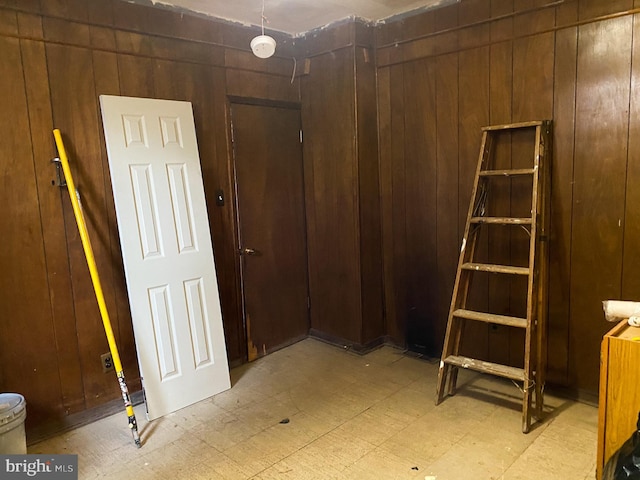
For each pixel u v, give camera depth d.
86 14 2.62
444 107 3.20
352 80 3.42
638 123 2.44
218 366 3.07
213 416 2.77
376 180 3.64
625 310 1.90
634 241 2.52
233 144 3.38
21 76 2.42
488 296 3.12
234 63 3.35
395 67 3.43
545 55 2.72
